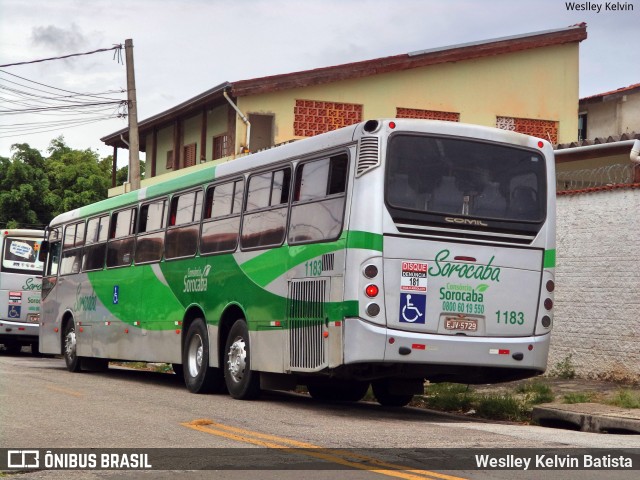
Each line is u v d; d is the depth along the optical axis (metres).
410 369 11.09
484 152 11.46
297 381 13.05
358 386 14.11
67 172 45.88
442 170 11.19
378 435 9.41
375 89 28.89
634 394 12.65
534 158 11.77
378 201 10.81
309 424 10.32
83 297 19.39
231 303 13.52
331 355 11.02
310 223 11.77
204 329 14.38
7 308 27.30
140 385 16.11
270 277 12.54
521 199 11.59
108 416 10.70
